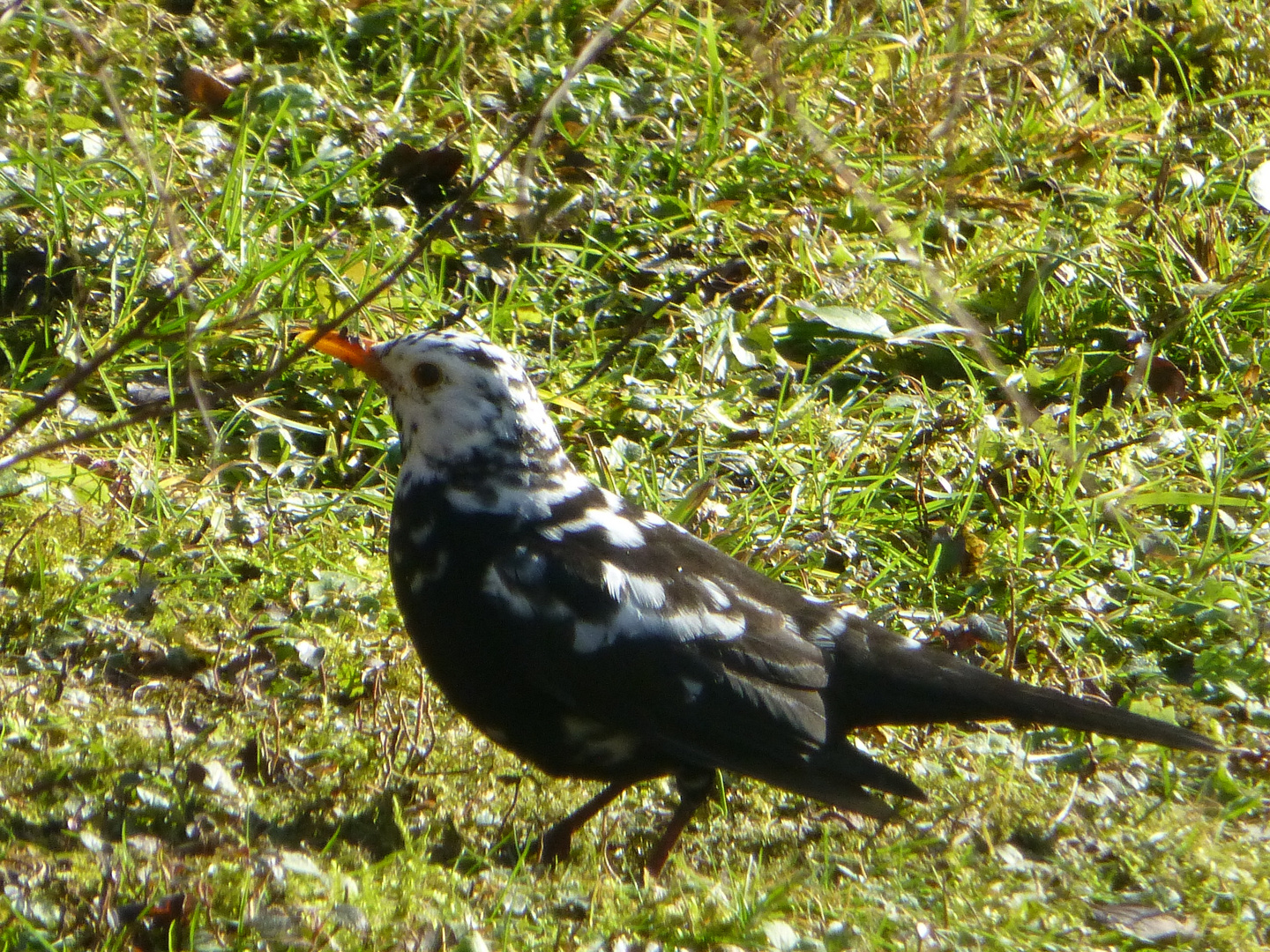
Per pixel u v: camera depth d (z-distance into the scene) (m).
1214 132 14.59
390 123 12.80
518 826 7.79
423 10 13.77
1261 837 8.01
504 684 7.48
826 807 8.08
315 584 9.19
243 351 10.75
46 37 12.80
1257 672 9.30
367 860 7.18
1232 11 15.96
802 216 12.60
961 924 7.03
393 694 8.52
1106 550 10.20
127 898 6.55
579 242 12.28
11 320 10.74
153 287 10.80
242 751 7.88
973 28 14.27
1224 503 10.39
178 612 8.89
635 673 7.31
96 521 9.42
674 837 7.52
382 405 10.62
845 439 10.87
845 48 13.84
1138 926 7.20
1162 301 12.43
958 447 10.91
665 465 10.59
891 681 7.59
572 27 14.03
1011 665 9.09
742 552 9.79
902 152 13.57
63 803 7.28
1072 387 11.71
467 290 11.60
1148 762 8.61
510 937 6.61
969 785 8.25
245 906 6.50
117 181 11.70
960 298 12.12
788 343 11.78
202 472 10.02
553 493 7.65
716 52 13.16
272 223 11.29
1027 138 13.73
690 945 6.72
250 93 12.69
